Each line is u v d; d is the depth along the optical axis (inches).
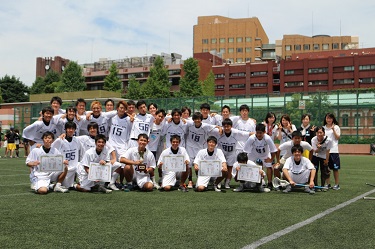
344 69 2150.6
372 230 162.1
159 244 139.5
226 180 314.7
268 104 1069.8
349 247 136.8
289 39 3275.1
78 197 248.8
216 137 323.9
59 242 141.3
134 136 329.7
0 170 470.9
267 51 3484.3
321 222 177.3
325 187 292.0
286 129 344.5
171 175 294.8
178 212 199.3
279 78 2363.4
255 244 139.7
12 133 824.3
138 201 234.5
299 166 289.9
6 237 147.6
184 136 334.6
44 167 269.3
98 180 273.9
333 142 307.7
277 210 207.3
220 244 139.8
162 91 1998.0
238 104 1089.4
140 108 332.8
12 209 203.9
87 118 321.4
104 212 197.6
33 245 137.4
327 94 1045.2
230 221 178.2
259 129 303.6
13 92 2667.3
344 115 1039.6
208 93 2298.2
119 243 140.5
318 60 2212.1
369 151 987.3
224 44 3558.1
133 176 293.0
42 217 184.1
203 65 2628.0
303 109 1046.4
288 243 141.4
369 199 248.7
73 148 287.1
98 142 276.7
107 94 1641.2
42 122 303.0
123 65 2837.1
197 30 3634.4
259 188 292.2
